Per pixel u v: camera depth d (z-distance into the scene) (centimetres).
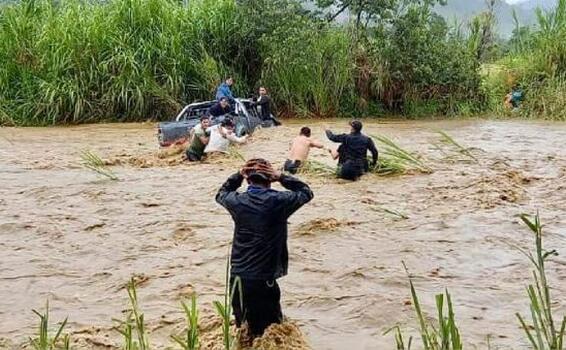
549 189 1170
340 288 711
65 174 1369
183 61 2509
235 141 1591
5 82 2414
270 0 2616
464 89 2655
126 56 2439
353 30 2647
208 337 591
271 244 570
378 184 1236
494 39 2956
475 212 1014
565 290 696
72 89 2391
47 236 927
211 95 2516
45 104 2352
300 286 718
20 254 850
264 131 1967
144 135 2028
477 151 1589
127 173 1375
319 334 601
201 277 753
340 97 2611
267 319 581
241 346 575
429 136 1936
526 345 566
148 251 854
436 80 2611
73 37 2448
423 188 1188
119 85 2425
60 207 1084
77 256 841
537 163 1432
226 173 1364
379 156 1396
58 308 678
